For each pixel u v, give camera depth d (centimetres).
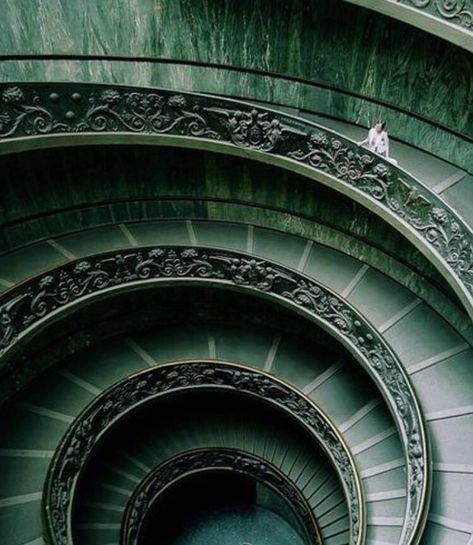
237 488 2020
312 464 1784
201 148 1296
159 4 1240
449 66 1165
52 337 1530
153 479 1719
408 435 1188
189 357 1658
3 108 1156
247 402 1828
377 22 1168
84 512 1608
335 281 1457
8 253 1438
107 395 1516
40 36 1236
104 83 1195
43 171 1354
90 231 1511
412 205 1160
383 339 1272
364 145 1259
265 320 1681
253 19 1247
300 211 1487
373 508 1327
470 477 1127
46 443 1463
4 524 1329
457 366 1295
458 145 1263
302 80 1329
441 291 1358
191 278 1498
